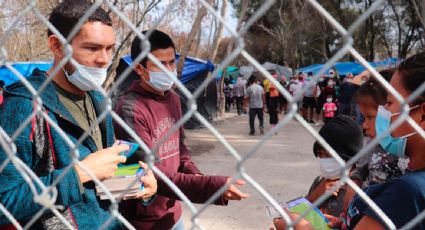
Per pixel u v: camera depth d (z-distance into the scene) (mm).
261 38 36719
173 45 2299
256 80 11578
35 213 1323
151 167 981
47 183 1333
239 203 5234
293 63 28000
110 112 978
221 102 16500
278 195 5598
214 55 13445
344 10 29016
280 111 16578
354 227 1206
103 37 1545
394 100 1149
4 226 1410
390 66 2021
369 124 2098
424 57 1112
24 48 16750
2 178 1324
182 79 11164
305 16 26641
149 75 2230
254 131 11727
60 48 1572
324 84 14672
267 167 7332
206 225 4547
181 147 2586
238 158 840
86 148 1632
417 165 1162
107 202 1744
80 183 1392
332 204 2113
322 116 13320
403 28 27734
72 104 1721
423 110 1097
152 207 2248
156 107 2301
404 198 1048
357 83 3316
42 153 1462
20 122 1404
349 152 2117
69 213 1497
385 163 2070
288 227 850
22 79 1092
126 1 8719
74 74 1569
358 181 2318
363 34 29703
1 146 1315
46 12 10000
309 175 6723
